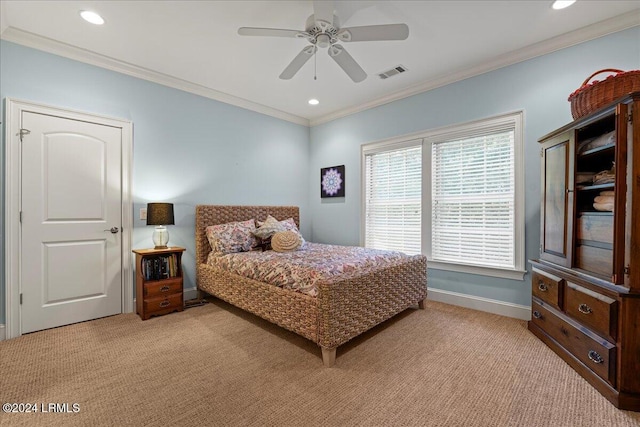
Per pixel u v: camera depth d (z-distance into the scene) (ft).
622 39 7.60
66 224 8.98
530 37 8.42
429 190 11.45
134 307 10.28
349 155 14.35
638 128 5.19
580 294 6.27
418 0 6.88
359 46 8.86
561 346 6.89
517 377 6.11
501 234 9.78
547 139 7.82
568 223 6.86
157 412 5.11
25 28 7.95
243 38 8.47
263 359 6.96
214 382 6.02
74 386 5.85
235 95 12.76
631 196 5.25
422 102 11.62
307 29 6.70
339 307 6.82
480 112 10.08
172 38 8.47
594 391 5.61
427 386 5.85
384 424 4.82
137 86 10.36
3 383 5.93
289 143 15.44
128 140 10.16
